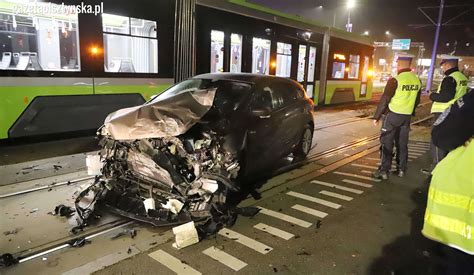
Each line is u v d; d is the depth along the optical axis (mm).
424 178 6359
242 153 4781
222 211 4172
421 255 3705
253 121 5152
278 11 11812
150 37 8336
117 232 4012
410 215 4738
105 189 4594
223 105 5176
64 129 7285
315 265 3465
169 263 3422
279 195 5344
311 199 5223
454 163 2191
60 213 4340
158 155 4070
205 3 9266
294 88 6887
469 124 2082
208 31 9508
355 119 13406
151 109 4336
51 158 6516
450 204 2168
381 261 3574
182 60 8992
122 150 4531
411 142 9656
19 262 3357
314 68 14336
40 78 6809
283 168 6742
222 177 4098
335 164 7195
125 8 7785
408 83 5844
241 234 4059
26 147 7160
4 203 4617
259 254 3635
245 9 10461
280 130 5953
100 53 7547
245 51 10672
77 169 5996
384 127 6148
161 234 4004
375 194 5504
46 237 3830
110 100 7852
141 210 4230
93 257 3488
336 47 15438
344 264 3500
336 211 4805
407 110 5973
